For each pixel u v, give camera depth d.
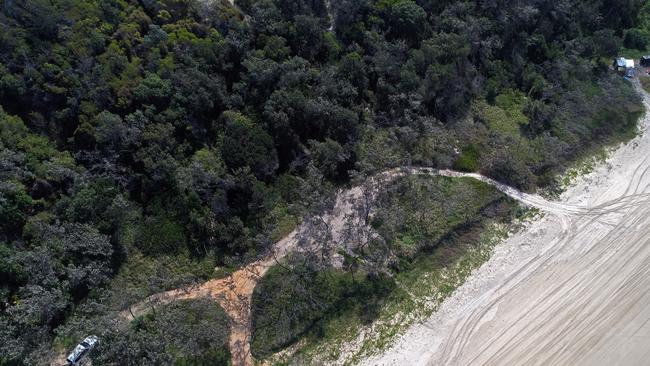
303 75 47.34
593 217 46.59
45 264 35.41
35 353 33.84
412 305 40.81
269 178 44.97
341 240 43.09
